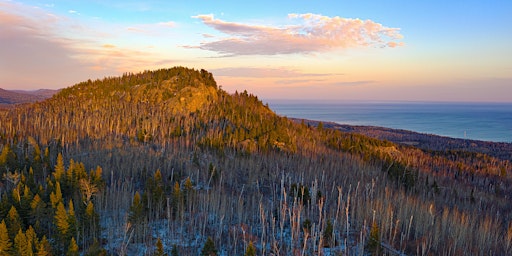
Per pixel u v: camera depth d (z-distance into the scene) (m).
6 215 43.97
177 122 109.88
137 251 43.91
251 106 140.25
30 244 35.97
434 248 48.34
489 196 94.81
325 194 69.06
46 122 103.19
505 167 148.00
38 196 44.88
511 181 125.19
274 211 56.47
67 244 41.16
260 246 46.81
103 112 115.19
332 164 88.88
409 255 46.25
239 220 52.69
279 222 53.25
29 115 120.81
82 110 121.06
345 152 117.06
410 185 84.31
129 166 71.25
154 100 129.38
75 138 93.25
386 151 132.38
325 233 47.53
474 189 100.69
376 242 44.38
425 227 52.34
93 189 53.19
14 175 54.81
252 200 59.44
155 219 53.62
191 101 124.75
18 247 35.91
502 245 52.62
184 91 128.38
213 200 57.09
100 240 45.22
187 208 56.03
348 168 94.69
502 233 60.19
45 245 37.88
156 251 39.75
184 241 47.44
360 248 44.81
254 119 117.12
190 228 50.00
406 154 139.00
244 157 84.44
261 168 82.31
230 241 48.34
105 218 52.66
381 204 56.06
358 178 85.00
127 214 50.72
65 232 40.91
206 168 75.06
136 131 102.88
